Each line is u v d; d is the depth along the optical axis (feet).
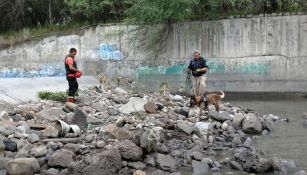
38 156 29.09
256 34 77.46
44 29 93.81
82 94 59.62
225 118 43.75
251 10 79.66
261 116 50.24
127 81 84.28
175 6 77.46
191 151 32.96
